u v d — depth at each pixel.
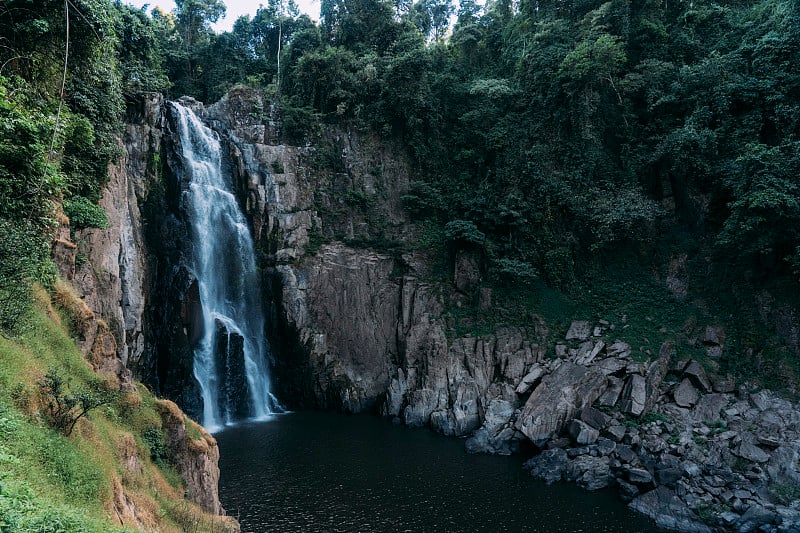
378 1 47.72
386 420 34.47
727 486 23.23
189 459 17.73
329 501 22.55
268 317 38.03
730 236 31.48
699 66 36.03
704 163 34.28
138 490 13.80
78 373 14.76
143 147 32.09
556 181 38.88
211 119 40.62
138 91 33.16
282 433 31.38
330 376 37.16
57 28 18.97
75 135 21.56
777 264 31.14
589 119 38.88
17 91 17.06
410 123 41.75
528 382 32.09
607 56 37.16
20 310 13.21
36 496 8.78
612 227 36.34
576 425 27.78
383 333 38.31
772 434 25.50
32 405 11.37
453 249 39.12
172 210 33.59
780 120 33.19
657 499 22.64
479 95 43.28
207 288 34.91
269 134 41.91
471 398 32.28
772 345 29.91
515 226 38.31
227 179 38.69
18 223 13.94
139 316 27.95
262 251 38.47
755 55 35.59
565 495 23.80
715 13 40.78
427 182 42.16
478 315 36.66
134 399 16.86
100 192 24.83
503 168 40.47
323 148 41.84
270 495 22.92
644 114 38.81
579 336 34.41
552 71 40.16
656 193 37.53
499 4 53.28
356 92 42.75
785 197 28.00
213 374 33.97
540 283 37.75
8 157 13.77
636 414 28.11
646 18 40.69
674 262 35.47
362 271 39.38
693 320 32.94
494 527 20.89
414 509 22.12
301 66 43.00
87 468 11.07
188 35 56.59
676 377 30.67
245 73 51.94
